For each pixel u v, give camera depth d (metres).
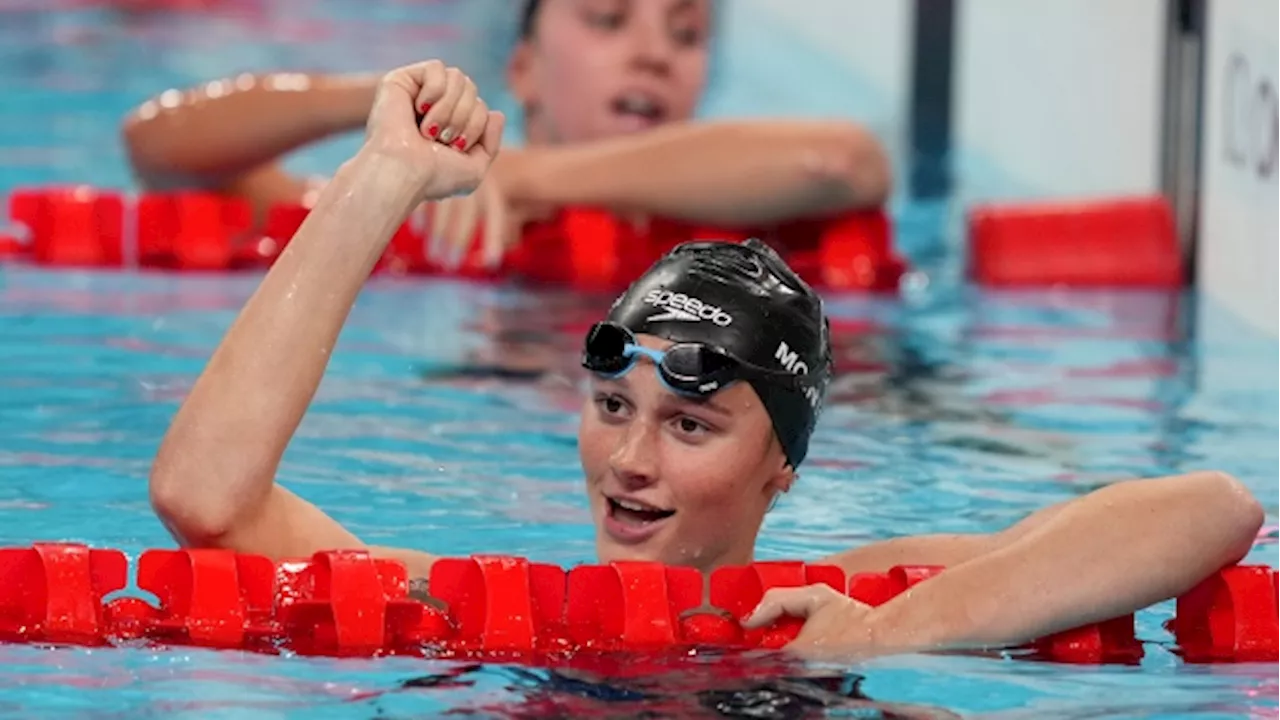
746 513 9.99
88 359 16.30
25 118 30.98
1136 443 14.41
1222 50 21.11
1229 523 9.60
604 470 9.73
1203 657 9.20
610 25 23.11
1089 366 17.41
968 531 11.98
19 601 9.09
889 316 19.94
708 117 33.25
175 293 19.72
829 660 8.85
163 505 9.54
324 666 8.52
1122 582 9.28
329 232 9.70
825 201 21.67
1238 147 20.42
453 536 11.62
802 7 40.66
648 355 9.56
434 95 9.94
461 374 16.42
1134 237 22.67
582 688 8.28
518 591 9.10
